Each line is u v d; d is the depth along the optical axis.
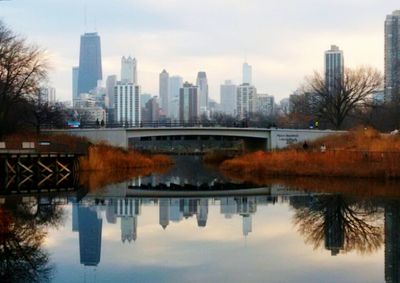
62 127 99.19
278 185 64.44
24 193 55.31
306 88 139.12
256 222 38.72
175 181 73.81
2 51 73.81
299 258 27.84
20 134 79.50
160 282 23.31
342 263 26.89
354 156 73.62
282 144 90.62
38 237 32.59
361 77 117.19
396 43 191.75
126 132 90.31
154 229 35.84
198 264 26.44
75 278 23.89
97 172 83.69
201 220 39.69
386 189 57.62
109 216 41.09
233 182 70.81
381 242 31.83
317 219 39.81
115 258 27.53
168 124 94.69
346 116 115.44
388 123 108.62
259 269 25.59
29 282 23.27
